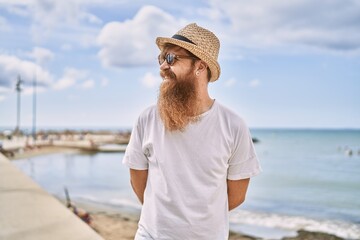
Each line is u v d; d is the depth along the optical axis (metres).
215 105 1.71
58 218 5.86
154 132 1.72
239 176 1.76
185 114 1.64
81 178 26.92
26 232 5.16
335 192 23.47
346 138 148.12
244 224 12.28
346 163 48.50
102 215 12.70
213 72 1.71
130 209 14.18
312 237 10.84
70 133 103.50
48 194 7.78
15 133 92.19
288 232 11.37
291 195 21.61
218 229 1.69
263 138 149.88
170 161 1.67
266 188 25.02
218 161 1.66
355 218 14.05
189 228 1.64
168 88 1.67
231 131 1.70
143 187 1.87
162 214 1.66
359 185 27.14
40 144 63.12
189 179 1.65
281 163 48.38
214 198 1.67
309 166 44.47
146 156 1.80
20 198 7.36
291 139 139.38
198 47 1.65
